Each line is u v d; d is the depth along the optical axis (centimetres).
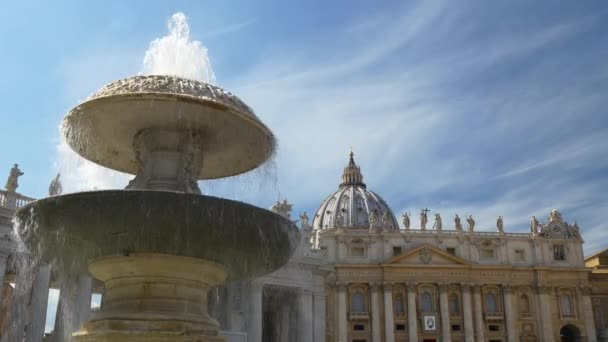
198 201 985
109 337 997
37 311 3014
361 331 9212
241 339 3142
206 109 1109
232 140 1241
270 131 1209
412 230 9719
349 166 15238
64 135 1248
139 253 1050
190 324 1041
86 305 2747
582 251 9800
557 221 9956
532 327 9500
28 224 1068
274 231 1109
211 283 1137
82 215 995
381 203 14588
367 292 9419
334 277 9344
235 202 1017
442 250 9544
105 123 1170
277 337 4675
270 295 4794
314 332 4741
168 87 1104
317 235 9494
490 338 9431
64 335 2723
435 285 9494
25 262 3036
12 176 3164
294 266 4612
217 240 1054
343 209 14050
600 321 9819
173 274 1068
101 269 1090
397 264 9394
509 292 9544
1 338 3025
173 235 1018
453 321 9425
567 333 10038
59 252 1114
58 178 1783
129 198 969
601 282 9988
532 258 9744
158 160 1160
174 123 1155
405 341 9212
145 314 1030
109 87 1121
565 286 9681
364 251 9544
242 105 1167
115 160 1349
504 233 9812
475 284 9519
